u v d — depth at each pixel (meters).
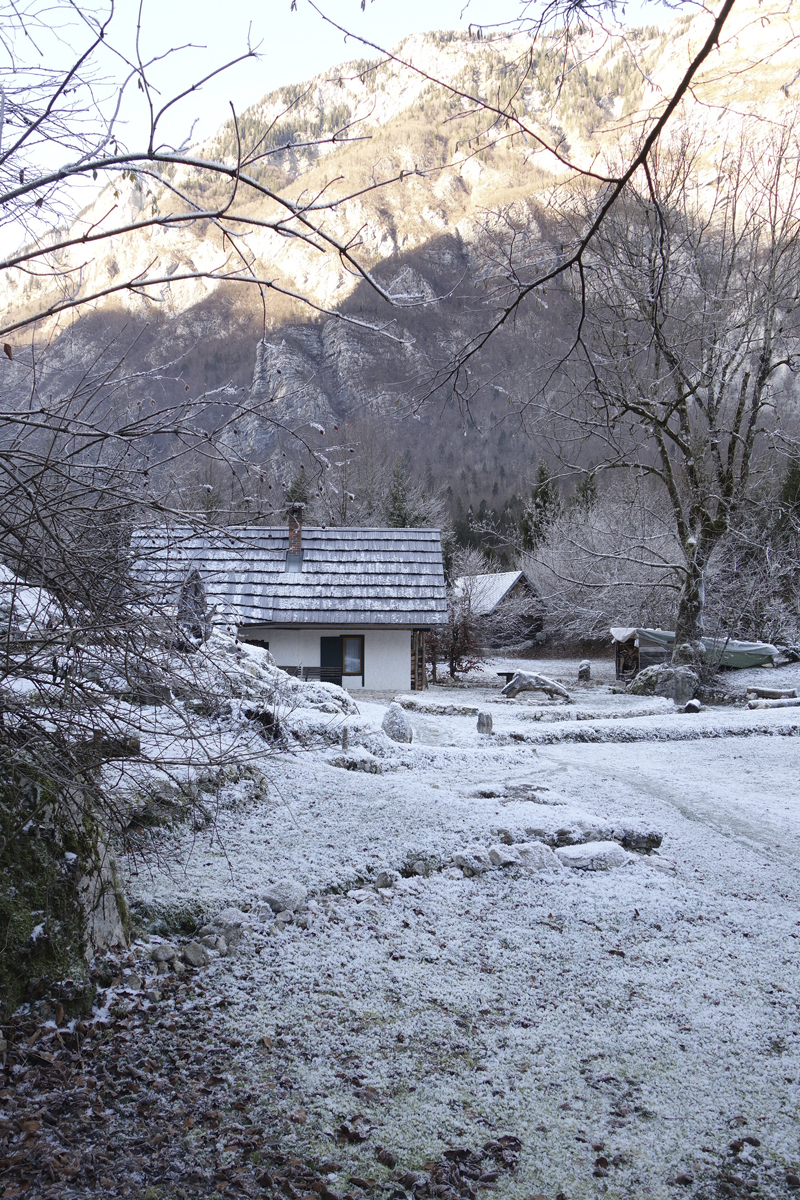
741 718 19.36
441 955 5.70
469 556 54.69
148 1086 3.91
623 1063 4.46
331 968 5.32
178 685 4.06
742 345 25.41
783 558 33.12
